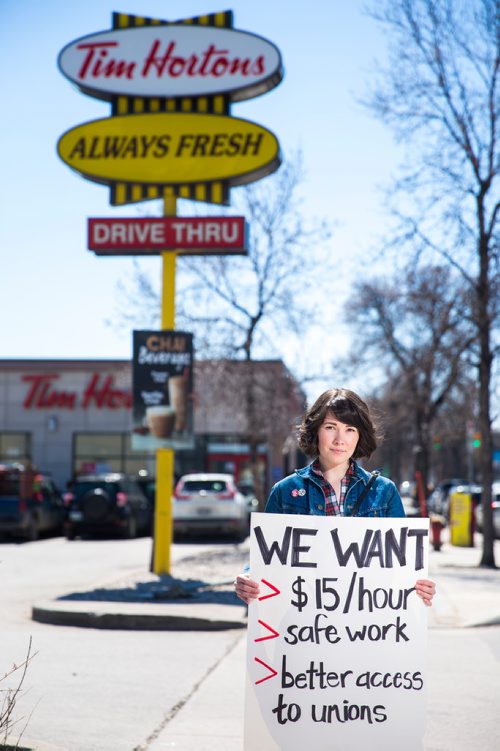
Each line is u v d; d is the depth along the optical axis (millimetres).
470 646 8203
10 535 26594
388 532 3576
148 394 14008
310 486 3715
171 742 5000
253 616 3551
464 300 17547
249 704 3520
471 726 5434
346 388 3768
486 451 16766
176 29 14602
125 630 9188
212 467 36906
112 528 25125
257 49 14398
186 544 22438
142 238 13867
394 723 3506
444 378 28516
